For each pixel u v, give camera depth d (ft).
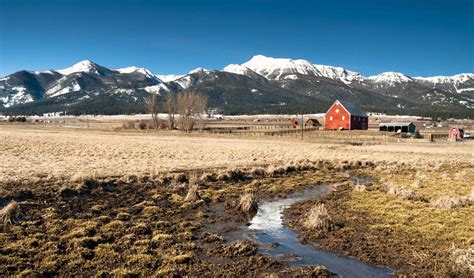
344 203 84.58
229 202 85.81
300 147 222.69
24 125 468.34
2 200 74.95
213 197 88.84
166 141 244.22
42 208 73.10
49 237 56.34
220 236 61.67
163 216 72.64
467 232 60.75
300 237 61.77
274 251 55.31
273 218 73.61
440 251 53.36
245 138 290.35
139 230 61.82
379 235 61.46
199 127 445.78
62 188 84.43
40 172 101.35
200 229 65.51
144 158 152.87
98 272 45.50
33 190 82.58
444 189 98.73
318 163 151.53
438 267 48.16
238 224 69.15
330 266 49.88
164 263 49.16
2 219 62.39
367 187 101.81
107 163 129.49
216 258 52.21
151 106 390.83
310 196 95.66
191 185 99.96
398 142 274.57
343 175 129.18
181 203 82.84
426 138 319.88
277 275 46.70
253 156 171.94
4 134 264.52
